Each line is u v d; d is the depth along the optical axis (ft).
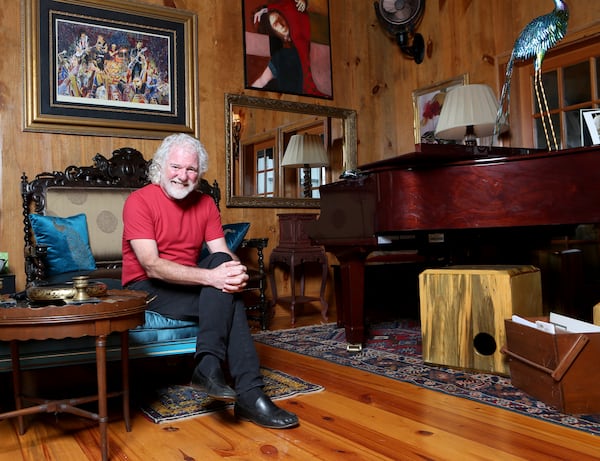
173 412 6.38
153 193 6.86
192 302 6.55
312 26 15.85
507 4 13.69
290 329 12.75
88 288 5.43
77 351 6.36
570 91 12.71
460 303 8.00
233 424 5.95
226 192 14.19
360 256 9.52
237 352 6.00
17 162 11.67
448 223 7.68
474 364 7.87
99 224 11.48
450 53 15.19
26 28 11.78
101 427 4.99
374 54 16.97
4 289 10.25
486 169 7.46
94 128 12.44
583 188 6.84
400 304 13.97
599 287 11.76
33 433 5.80
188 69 13.69
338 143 16.08
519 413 6.02
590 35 11.87
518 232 10.03
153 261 6.40
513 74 13.71
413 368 8.27
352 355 9.36
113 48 12.74
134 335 6.65
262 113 14.87
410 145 16.47
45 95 11.94
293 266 13.71
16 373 5.76
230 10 14.51
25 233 11.24
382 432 5.57
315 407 6.48
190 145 6.84
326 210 9.73
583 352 5.98
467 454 4.93
